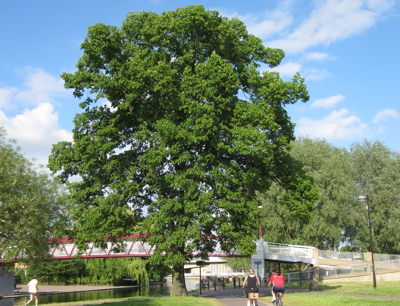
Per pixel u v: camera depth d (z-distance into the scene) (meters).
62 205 26.69
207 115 24.95
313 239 54.62
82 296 45.66
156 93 26.33
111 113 28.52
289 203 29.48
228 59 29.58
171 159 26.62
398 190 56.56
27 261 25.16
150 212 27.70
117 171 26.72
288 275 46.53
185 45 28.41
